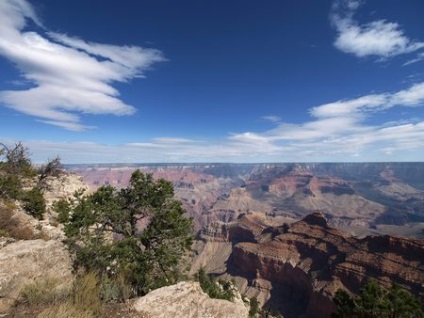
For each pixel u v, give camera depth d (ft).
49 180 110.42
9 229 44.57
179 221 61.21
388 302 85.76
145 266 51.24
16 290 27.91
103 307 28.12
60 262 36.73
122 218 60.80
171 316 29.32
